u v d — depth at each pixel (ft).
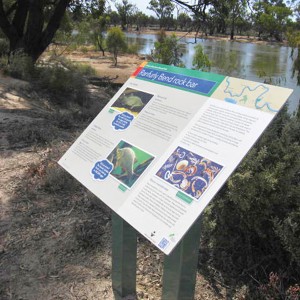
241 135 6.98
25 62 45.85
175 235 6.61
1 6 51.21
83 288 9.78
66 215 12.88
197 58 48.73
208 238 11.57
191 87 8.32
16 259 10.76
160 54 57.41
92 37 124.47
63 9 53.42
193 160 7.25
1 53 58.08
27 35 52.65
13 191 14.21
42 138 19.60
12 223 12.34
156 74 9.20
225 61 47.47
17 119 23.59
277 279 9.39
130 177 7.90
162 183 7.38
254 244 10.97
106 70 94.02
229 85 7.73
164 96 8.65
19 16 53.88
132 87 9.51
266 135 11.37
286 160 10.61
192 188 6.93
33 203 13.52
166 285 7.90
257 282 10.02
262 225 10.55
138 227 7.11
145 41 208.74
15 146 18.51
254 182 9.92
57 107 35.53
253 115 7.08
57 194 14.20
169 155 7.65
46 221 12.51
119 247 8.91
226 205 10.60
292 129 12.36
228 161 6.84
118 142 8.70
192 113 7.93
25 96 36.32
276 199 10.03
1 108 27.20
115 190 7.96
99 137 9.15
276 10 159.53
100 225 12.33
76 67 66.08
